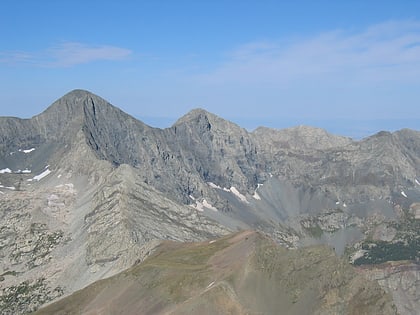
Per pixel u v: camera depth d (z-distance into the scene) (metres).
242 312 129.38
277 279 138.00
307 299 132.38
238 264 145.25
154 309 141.88
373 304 130.88
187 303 131.50
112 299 155.25
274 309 130.75
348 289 133.62
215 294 132.12
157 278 152.88
